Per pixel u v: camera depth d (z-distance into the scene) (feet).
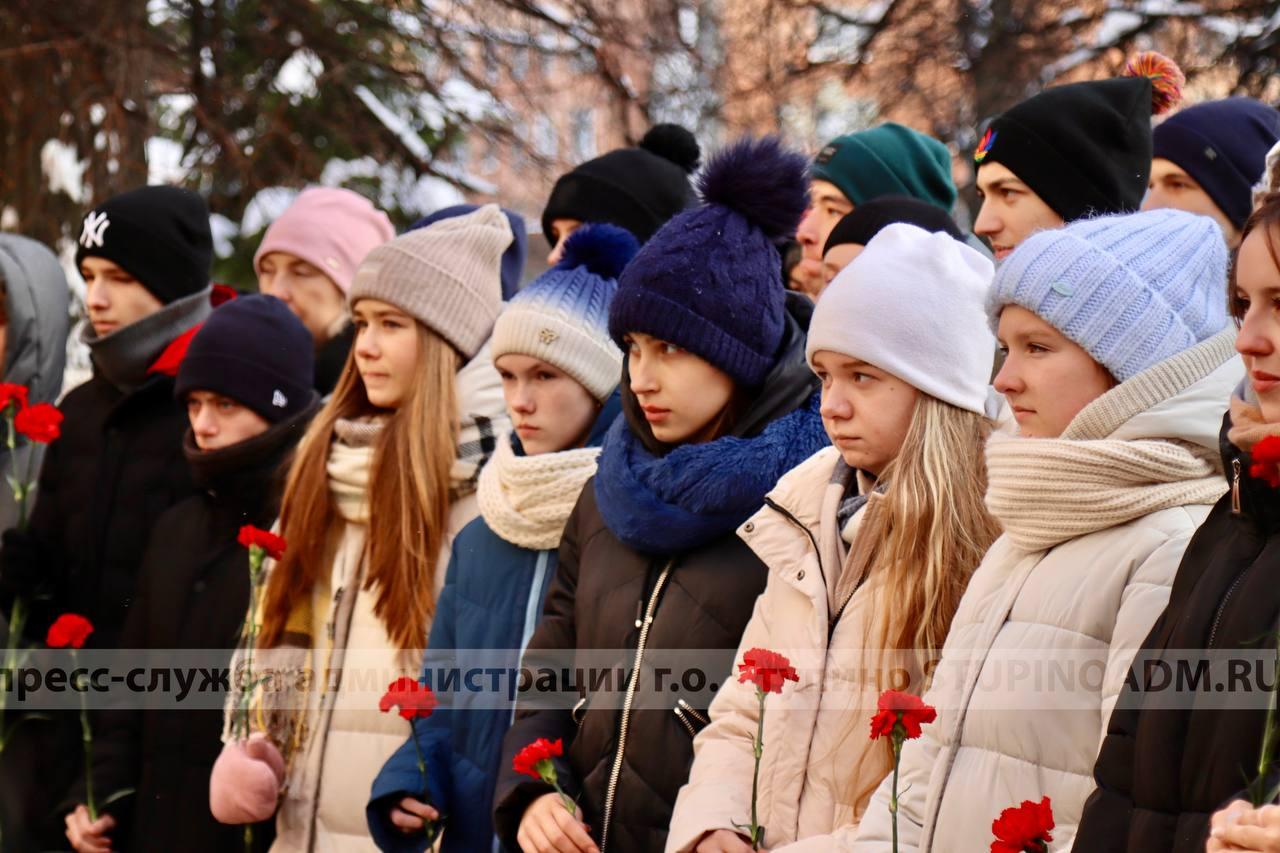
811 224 20.34
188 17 42.63
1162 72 19.92
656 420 15.93
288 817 18.57
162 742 20.30
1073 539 12.15
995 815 11.82
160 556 20.94
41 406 21.18
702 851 13.73
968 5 48.55
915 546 13.67
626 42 46.44
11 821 22.22
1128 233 12.88
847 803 13.51
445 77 45.03
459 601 17.67
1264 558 10.08
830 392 14.47
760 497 15.26
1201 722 10.05
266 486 20.77
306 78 43.16
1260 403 10.19
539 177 45.91
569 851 14.73
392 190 44.32
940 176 20.58
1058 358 12.70
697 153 23.47
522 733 15.94
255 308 21.44
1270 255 9.96
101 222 23.68
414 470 18.80
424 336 19.49
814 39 51.44
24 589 22.20
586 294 18.06
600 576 15.93
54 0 40.19
